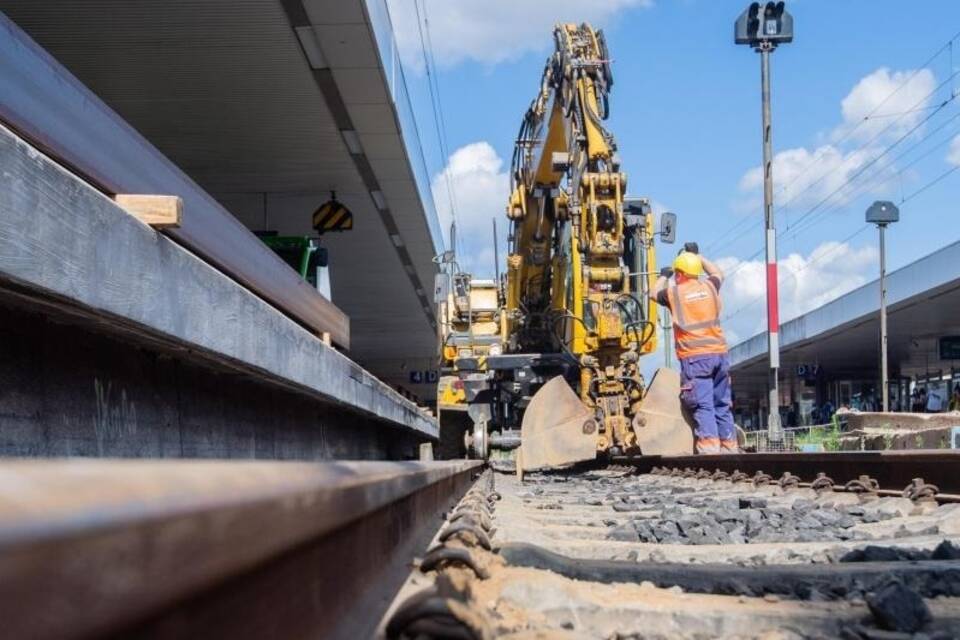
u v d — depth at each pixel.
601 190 14.76
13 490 0.80
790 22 18.70
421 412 16.84
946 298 33.22
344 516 2.09
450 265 21.50
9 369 3.69
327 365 8.38
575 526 6.82
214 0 10.41
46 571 0.79
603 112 15.33
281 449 8.07
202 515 1.08
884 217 32.09
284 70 12.62
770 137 18.86
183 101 13.63
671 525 6.40
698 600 3.51
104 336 4.57
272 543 1.44
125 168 4.82
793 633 3.04
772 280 18.66
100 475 0.97
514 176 19.72
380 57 12.23
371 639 2.40
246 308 5.83
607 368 14.40
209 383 6.14
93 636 0.87
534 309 19.25
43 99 3.87
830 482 8.88
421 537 4.48
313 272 13.16
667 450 14.01
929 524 6.27
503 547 4.21
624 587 3.72
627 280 14.77
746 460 11.41
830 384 64.56
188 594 1.09
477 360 20.02
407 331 39.94
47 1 10.34
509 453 27.62
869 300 37.31
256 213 20.14
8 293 3.40
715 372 14.03
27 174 3.22
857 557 4.85
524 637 2.72
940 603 3.60
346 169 17.09
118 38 11.46
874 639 2.97
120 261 4.00
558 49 16.36
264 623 1.70
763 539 6.04
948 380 50.62
